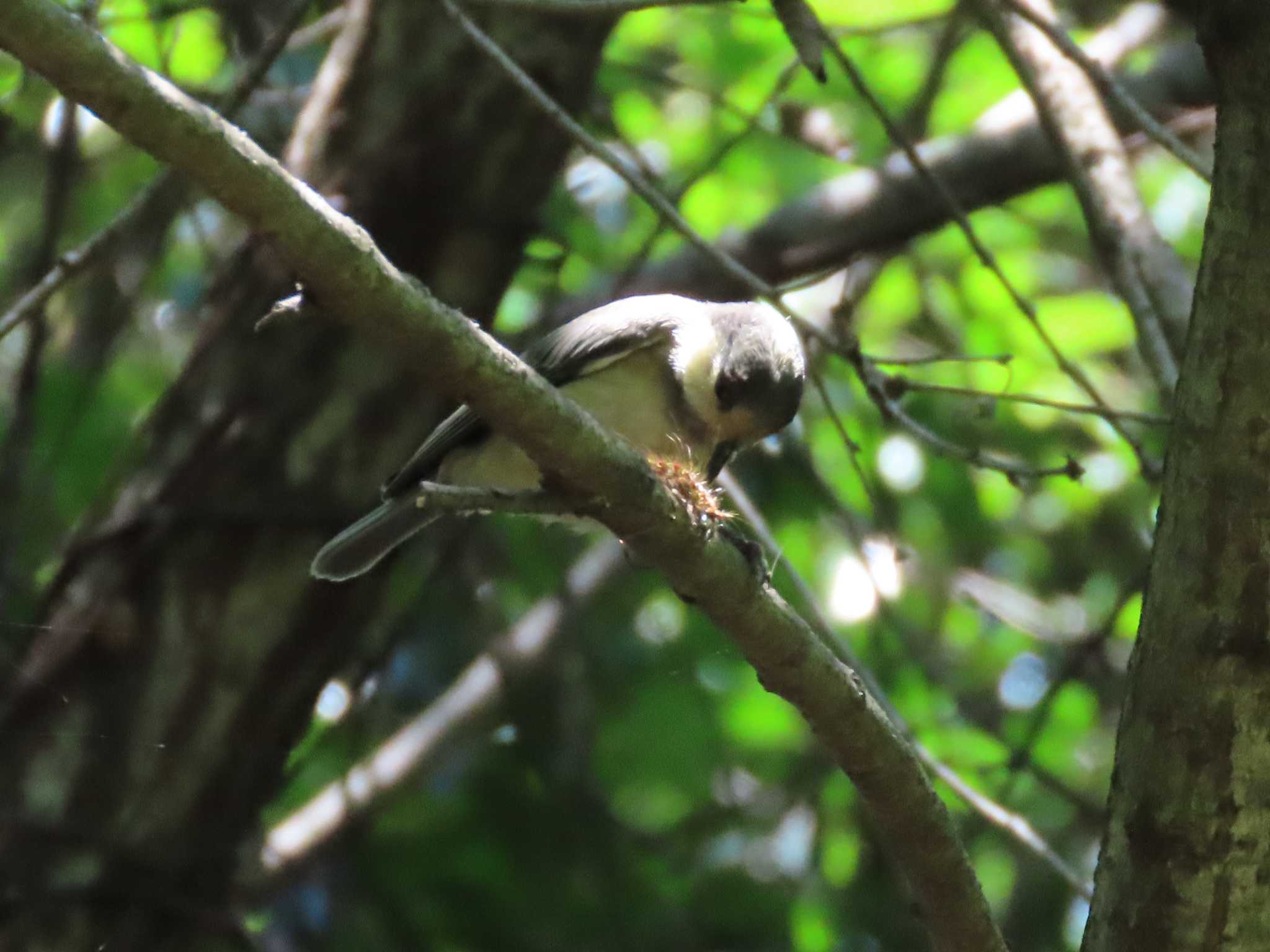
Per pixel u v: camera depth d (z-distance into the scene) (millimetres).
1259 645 5746
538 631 14133
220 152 4793
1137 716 5980
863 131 14812
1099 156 10344
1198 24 6051
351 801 12812
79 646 9898
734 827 14461
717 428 9523
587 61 10586
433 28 10289
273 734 10164
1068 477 8875
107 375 13156
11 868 9602
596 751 14367
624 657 14648
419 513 9711
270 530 10008
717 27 14203
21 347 13398
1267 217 5793
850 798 13617
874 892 13219
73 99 4711
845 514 10719
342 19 12828
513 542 14750
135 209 8844
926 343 14117
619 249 14969
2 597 11133
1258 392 5766
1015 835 8656
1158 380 9469
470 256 10391
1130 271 9930
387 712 13711
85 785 9797
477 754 13688
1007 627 14773
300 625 10047
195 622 9945
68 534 11773
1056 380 13359
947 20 12492
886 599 12094
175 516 9930
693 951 13438
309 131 10445
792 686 6469
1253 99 5863
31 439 12234
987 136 12602
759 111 11891
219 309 10328
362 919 12922
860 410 13844
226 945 10023
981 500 14367
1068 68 10570
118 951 9750
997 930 6930
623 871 13453
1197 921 5777
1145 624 6016
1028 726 14055
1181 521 5898
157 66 13336
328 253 5027
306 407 10062
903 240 12734
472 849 13227
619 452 5871
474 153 10273
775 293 8781
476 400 5547
